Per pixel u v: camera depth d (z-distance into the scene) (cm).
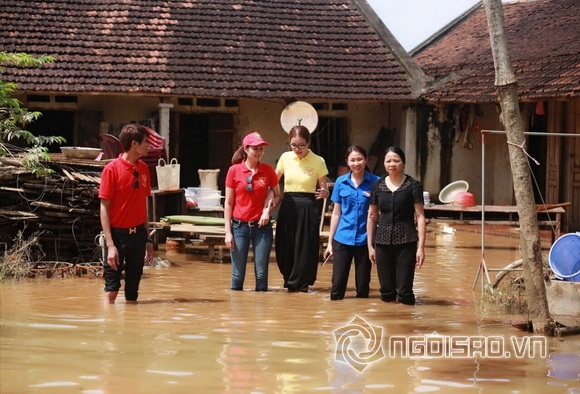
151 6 2252
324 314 927
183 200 1644
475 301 1030
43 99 2097
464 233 2020
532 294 845
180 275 1255
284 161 1121
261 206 1098
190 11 2266
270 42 2239
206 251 1554
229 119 2222
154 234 1565
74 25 2158
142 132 956
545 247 1675
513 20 2461
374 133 2311
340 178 1065
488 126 2255
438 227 2106
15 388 610
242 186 1091
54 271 1198
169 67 2103
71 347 733
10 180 1273
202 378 643
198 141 2286
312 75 2180
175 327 829
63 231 1297
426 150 2227
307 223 1099
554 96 1809
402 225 1012
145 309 933
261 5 2341
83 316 880
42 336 775
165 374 652
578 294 861
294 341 775
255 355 718
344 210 1055
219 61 2153
